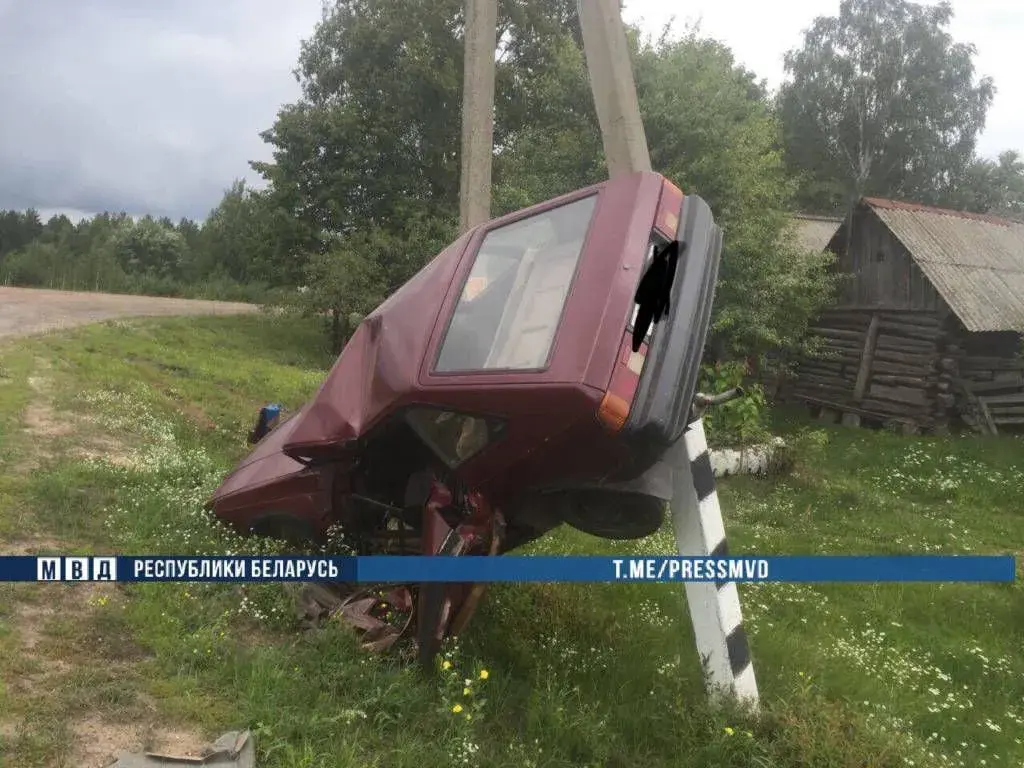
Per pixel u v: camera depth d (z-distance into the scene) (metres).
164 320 22.75
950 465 15.07
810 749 4.04
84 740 3.14
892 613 7.64
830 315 20.92
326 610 4.54
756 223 17.06
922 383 18.25
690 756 4.04
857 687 5.64
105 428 8.05
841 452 16.11
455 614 4.27
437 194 28.30
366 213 27.47
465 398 4.10
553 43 25.22
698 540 4.88
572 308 3.91
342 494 5.29
